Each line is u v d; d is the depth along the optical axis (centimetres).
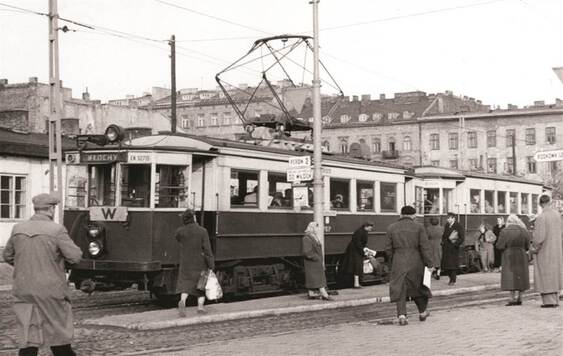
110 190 1673
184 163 1697
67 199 1717
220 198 1777
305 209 2056
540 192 3884
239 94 9381
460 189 3028
